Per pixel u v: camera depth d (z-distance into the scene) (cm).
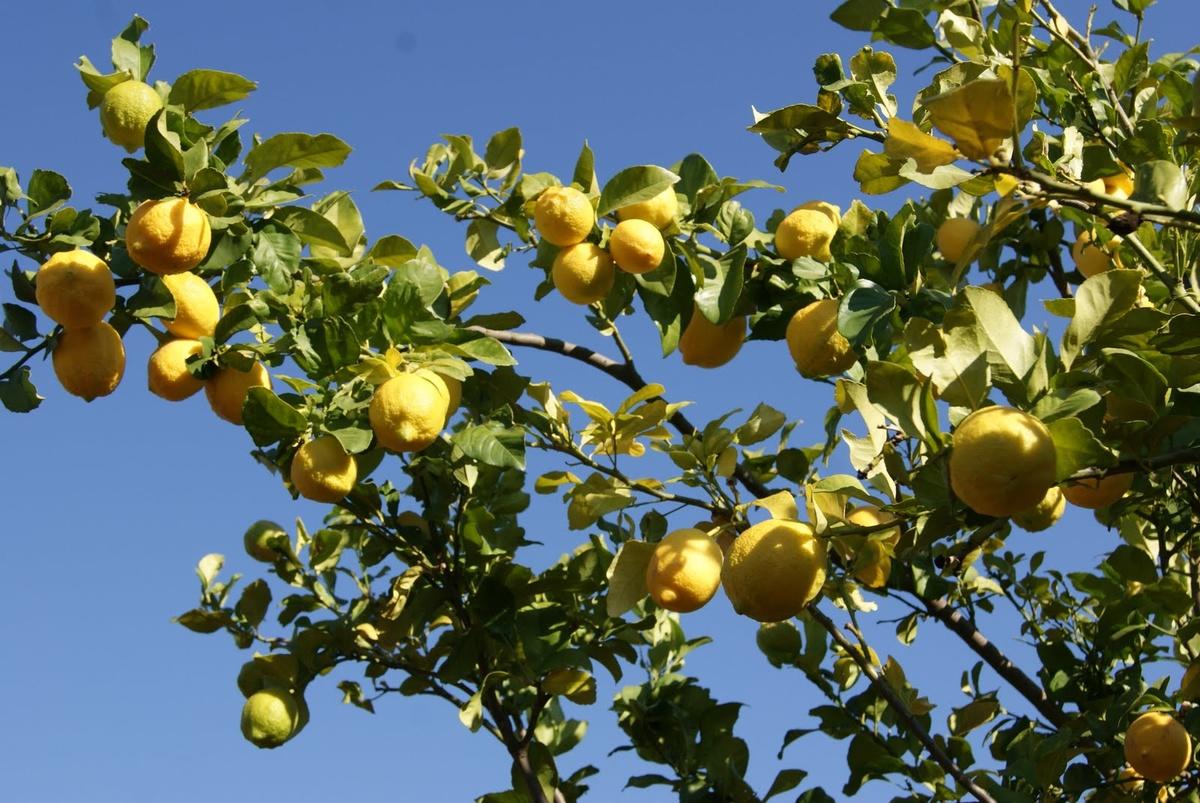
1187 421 306
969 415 268
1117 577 461
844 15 433
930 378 262
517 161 486
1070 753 425
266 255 394
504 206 468
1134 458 289
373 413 351
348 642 455
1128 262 425
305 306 398
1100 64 461
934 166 271
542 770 453
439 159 493
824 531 290
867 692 458
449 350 382
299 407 371
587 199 396
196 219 358
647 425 403
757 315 419
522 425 418
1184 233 409
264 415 358
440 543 458
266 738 428
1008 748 455
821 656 464
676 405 398
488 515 445
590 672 438
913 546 312
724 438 380
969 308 283
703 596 331
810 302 411
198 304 388
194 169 365
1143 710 432
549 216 389
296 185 415
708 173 433
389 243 435
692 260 400
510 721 464
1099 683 455
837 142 439
